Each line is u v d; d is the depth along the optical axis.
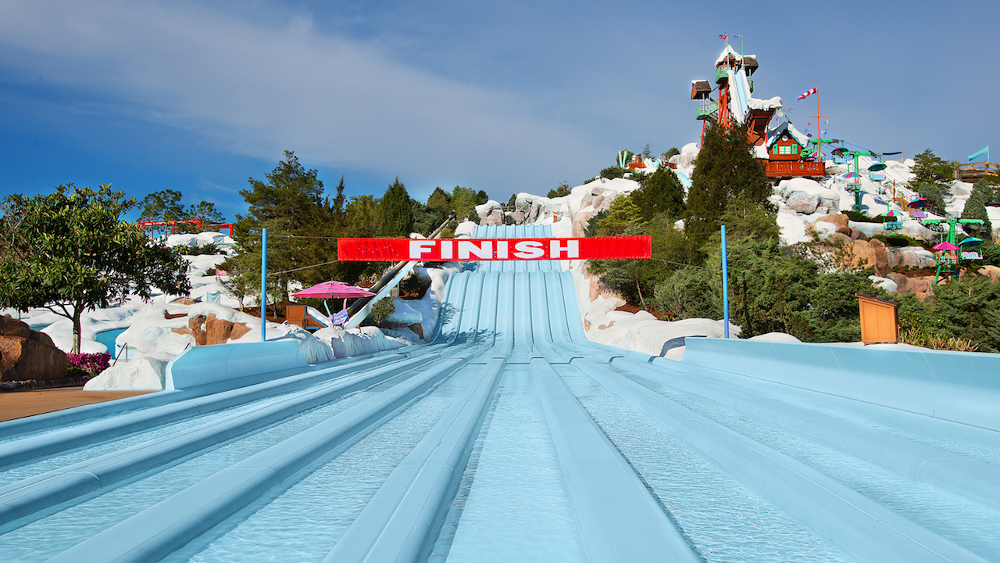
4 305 16.36
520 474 5.55
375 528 3.77
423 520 3.88
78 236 17.14
